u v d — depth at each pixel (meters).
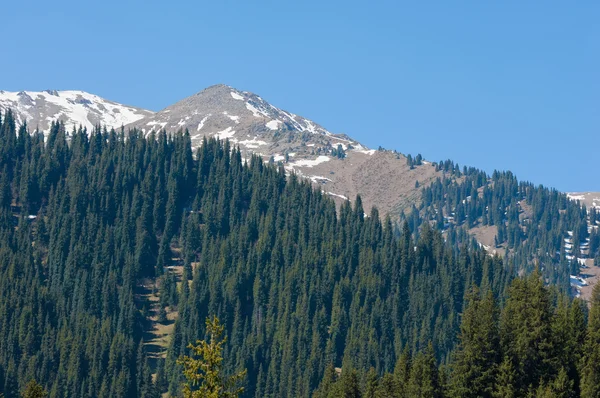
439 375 159.38
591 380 142.38
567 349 151.88
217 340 96.69
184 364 95.81
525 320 156.38
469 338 156.00
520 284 167.00
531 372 151.75
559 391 143.62
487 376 150.50
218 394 93.69
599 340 154.00
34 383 133.25
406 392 165.62
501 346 153.38
